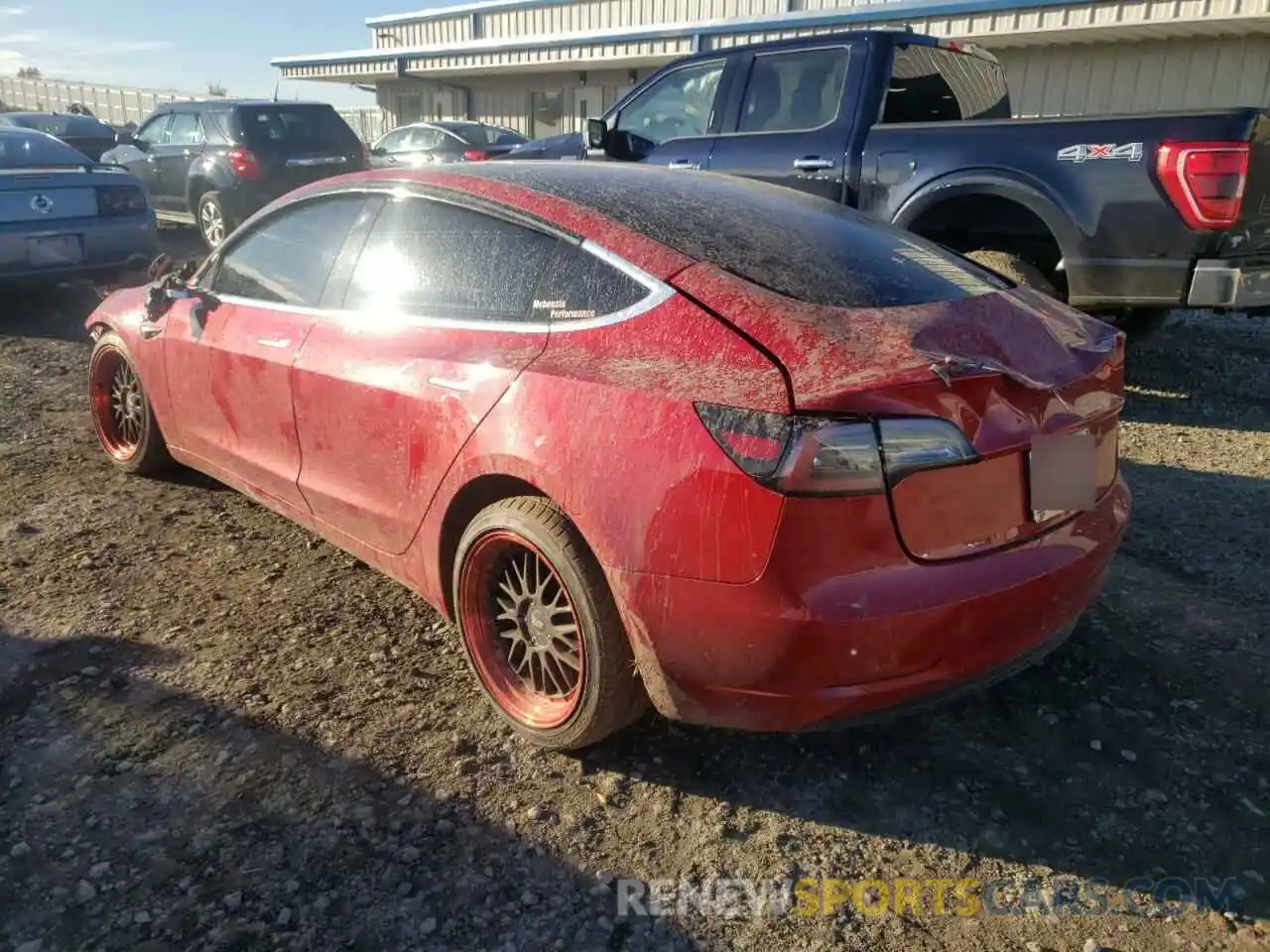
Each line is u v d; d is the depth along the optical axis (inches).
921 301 103.2
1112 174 205.2
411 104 969.5
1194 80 543.8
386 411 120.3
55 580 148.1
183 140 475.8
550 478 98.7
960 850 96.2
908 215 233.9
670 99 287.6
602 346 102.0
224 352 151.0
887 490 85.7
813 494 84.3
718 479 87.4
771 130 261.1
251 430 149.5
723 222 113.7
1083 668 125.7
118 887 90.0
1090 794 103.7
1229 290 197.3
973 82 288.7
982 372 89.8
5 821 97.8
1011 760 109.0
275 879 91.3
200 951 83.4
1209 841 97.0
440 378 113.9
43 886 90.0
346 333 130.3
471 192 123.0
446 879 91.9
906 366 87.8
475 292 118.1
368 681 122.9
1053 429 96.0
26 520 169.9
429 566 120.2
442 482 112.9
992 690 121.4
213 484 188.5
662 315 99.5
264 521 171.6
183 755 108.2
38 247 306.0
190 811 99.7
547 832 97.9
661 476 90.7
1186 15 489.4
